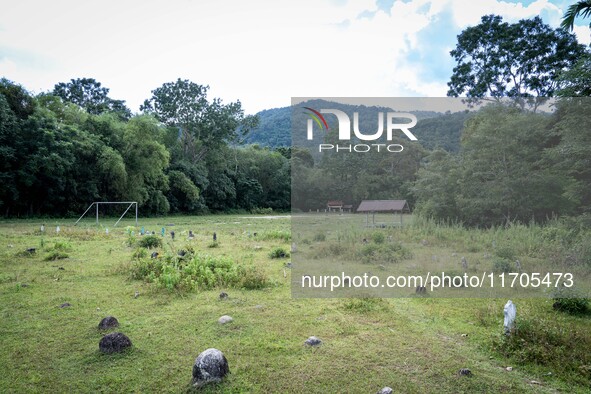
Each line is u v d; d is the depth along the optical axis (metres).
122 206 32.03
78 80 42.19
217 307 6.14
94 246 12.49
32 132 24.81
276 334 5.02
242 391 3.61
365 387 3.69
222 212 46.75
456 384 3.74
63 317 5.62
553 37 19.78
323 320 5.54
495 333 4.92
